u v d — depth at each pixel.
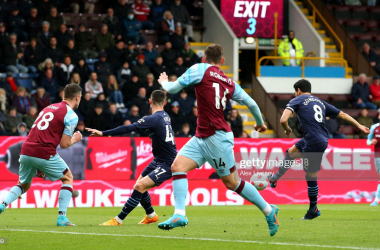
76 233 18.41
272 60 67.94
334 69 63.03
